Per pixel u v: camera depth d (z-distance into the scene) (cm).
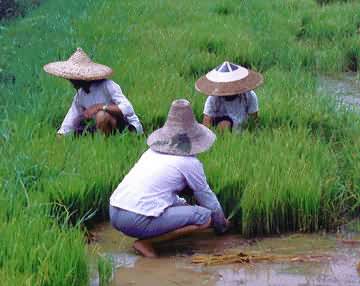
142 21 1894
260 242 827
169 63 1482
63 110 1145
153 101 1170
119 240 834
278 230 852
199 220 785
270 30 1830
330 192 868
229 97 1038
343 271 753
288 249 806
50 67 1021
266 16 1970
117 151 949
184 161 777
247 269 759
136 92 1232
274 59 1617
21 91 1240
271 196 843
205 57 1527
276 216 848
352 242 822
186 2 2188
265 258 778
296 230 855
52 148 958
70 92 1226
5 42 1656
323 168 923
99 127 1019
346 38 1775
